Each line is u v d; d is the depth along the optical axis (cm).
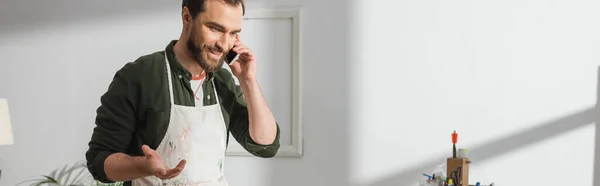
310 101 372
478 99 362
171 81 189
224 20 171
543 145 358
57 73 388
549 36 357
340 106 370
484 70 361
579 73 355
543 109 358
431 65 364
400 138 367
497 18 360
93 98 386
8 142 334
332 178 371
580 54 355
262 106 194
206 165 196
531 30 358
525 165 360
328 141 371
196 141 193
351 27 369
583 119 355
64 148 388
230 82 205
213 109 198
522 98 359
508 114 360
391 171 367
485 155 362
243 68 189
